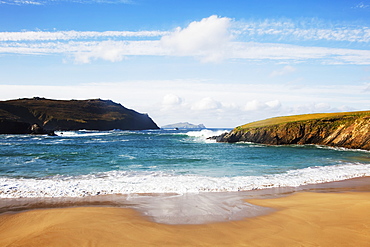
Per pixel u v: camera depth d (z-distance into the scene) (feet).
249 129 154.40
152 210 30.76
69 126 476.54
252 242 21.93
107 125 553.23
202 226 25.75
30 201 34.17
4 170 56.85
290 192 40.09
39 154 87.86
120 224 26.12
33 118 458.91
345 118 132.46
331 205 32.42
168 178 48.47
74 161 71.56
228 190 40.55
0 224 26.14
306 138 136.36
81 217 28.09
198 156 85.30
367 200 34.58
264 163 69.77
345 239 22.18
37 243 21.74
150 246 21.20
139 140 185.26
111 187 41.27
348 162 72.90
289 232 24.00
